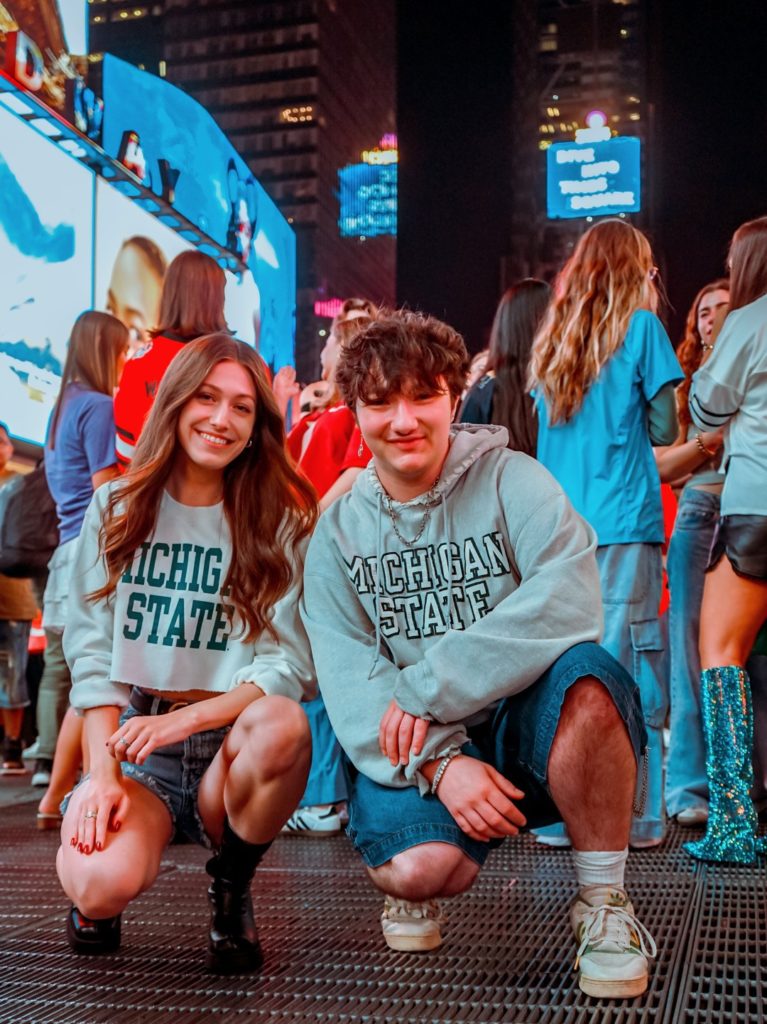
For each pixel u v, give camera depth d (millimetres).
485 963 1859
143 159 13336
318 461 3498
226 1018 1600
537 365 3096
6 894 2484
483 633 1736
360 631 1922
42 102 11062
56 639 4160
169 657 1959
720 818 2709
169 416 1955
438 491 1870
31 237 11156
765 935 2004
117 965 1883
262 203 18672
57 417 3930
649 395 2988
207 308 3428
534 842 3051
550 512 1824
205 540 1987
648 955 1705
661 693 2941
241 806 1811
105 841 1844
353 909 2295
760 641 2955
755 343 2766
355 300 3807
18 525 4586
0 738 5379
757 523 2789
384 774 1785
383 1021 1576
